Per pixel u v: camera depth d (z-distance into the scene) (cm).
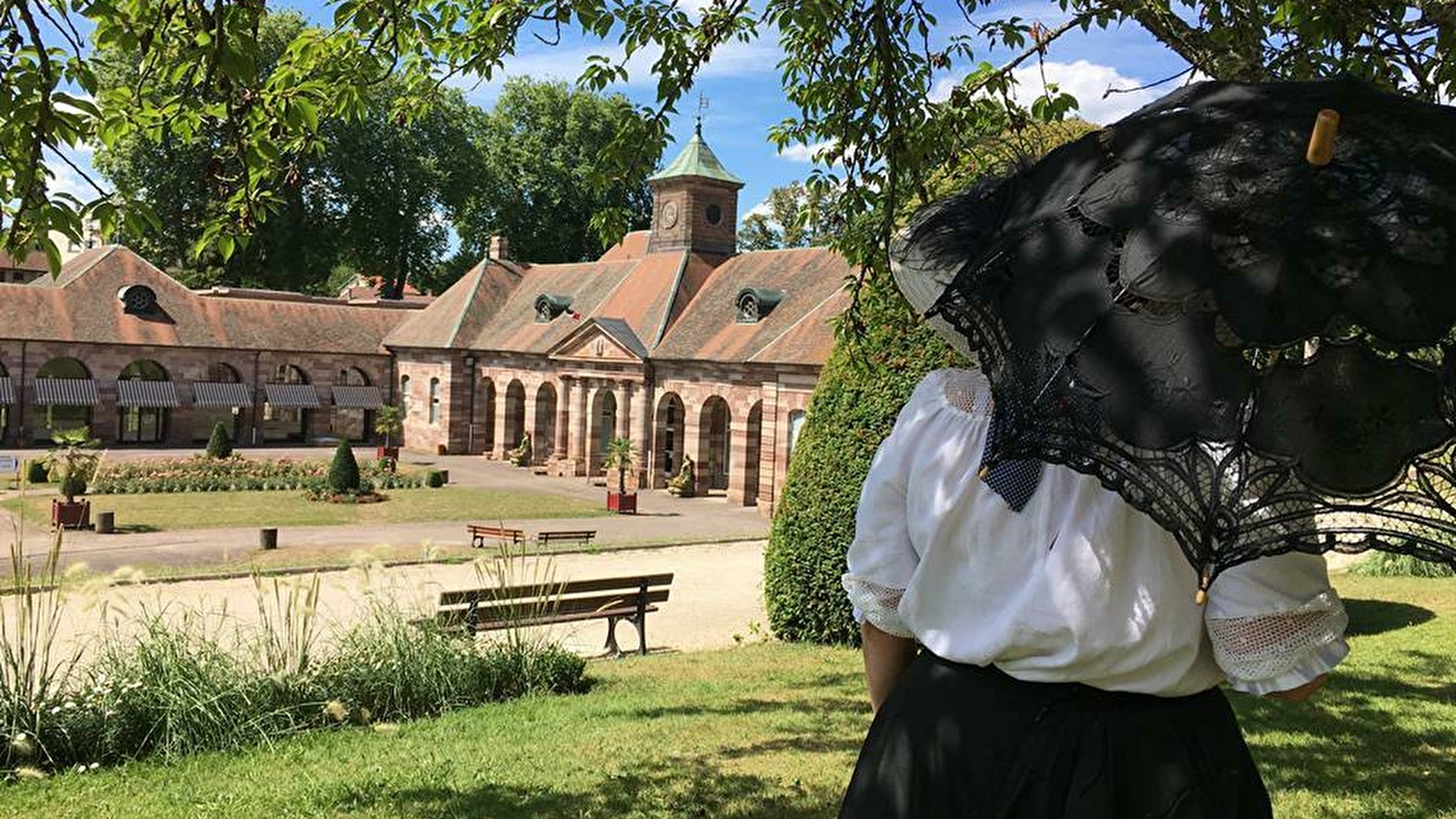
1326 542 140
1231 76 383
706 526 3050
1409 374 137
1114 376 146
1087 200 165
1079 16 592
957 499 179
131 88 429
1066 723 173
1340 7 511
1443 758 624
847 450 1226
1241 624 162
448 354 4984
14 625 1202
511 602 1009
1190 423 138
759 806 570
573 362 4272
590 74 643
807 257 3988
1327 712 740
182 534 2606
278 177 578
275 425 6003
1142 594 166
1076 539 168
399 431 5334
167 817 588
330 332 5294
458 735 784
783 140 775
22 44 393
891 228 659
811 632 1261
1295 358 141
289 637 895
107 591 893
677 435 4081
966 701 181
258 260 539
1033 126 645
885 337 1195
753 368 3597
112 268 4791
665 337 4062
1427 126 163
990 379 162
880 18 611
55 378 4600
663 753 694
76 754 730
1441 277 142
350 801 603
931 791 181
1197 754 174
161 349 4738
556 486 4000
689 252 4384
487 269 5350
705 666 1107
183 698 766
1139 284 148
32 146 380
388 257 6200
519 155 6775
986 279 169
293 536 2634
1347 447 134
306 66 546
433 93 668
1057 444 150
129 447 4641
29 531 2603
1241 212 148
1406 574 1491
